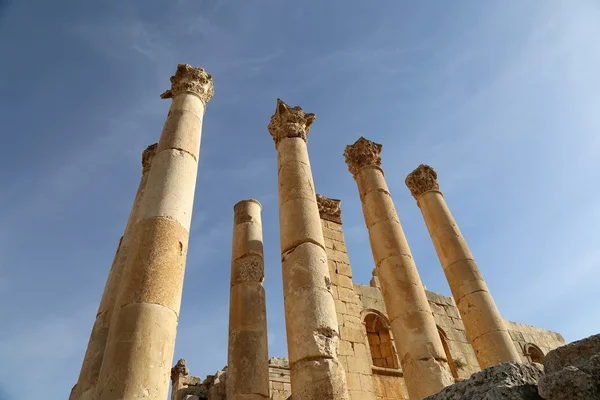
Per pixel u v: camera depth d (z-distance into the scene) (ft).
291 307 30.48
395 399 48.11
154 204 27.53
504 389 14.19
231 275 48.06
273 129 46.68
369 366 49.03
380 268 42.19
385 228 44.50
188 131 33.55
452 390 16.29
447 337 63.41
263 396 37.22
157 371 20.89
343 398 25.82
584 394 12.77
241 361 39.11
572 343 15.05
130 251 25.49
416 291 39.04
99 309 34.06
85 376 28.91
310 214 36.24
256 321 42.50
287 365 58.23
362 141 54.29
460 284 46.19
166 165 30.17
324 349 27.63
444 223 51.70
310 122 47.93
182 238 27.02
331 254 57.47
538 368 15.71
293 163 40.86
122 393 19.48
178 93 37.42
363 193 49.70
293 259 33.12
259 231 52.54
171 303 23.75
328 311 29.91
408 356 35.22
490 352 40.83
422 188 56.39
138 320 21.99
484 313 43.16
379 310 58.90
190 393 59.36
